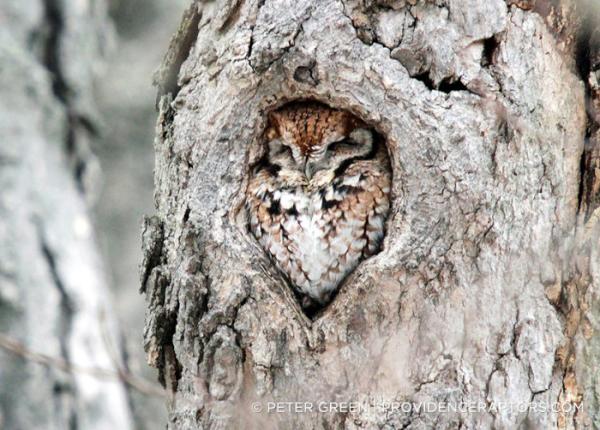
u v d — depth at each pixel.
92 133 15.91
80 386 14.44
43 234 14.84
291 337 10.53
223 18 10.98
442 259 10.36
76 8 16.06
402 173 10.53
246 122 10.91
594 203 10.76
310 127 11.77
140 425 15.19
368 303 10.44
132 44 16.78
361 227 11.80
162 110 11.45
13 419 13.98
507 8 10.65
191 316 10.73
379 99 10.58
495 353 10.34
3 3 15.61
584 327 10.65
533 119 10.57
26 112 15.26
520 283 10.43
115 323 15.16
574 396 10.55
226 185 10.89
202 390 10.66
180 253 10.85
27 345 14.14
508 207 10.42
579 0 10.66
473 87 10.52
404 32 10.59
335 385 10.44
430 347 10.35
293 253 11.94
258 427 10.48
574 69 10.87
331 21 10.62
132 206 16.61
